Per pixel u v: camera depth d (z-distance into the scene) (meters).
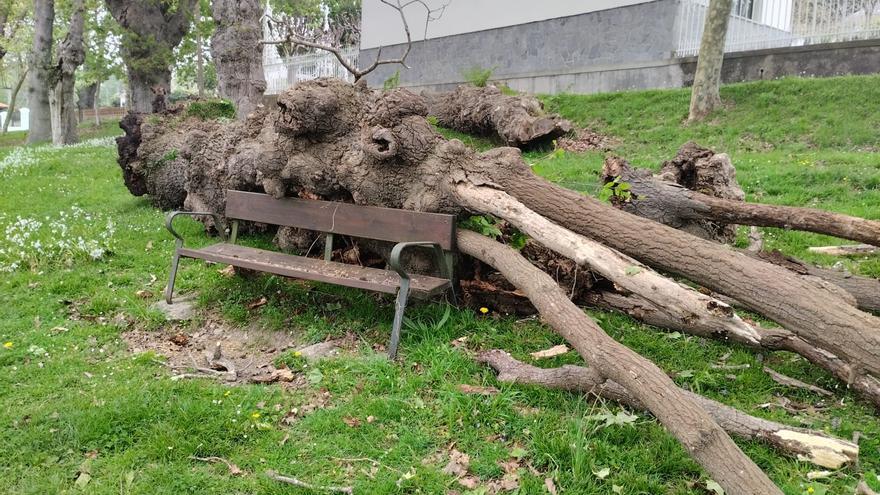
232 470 2.94
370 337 4.27
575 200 4.23
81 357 4.18
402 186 4.64
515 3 16.64
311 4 20.27
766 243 5.88
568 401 3.36
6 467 3.00
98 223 7.60
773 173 7.78
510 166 4.48
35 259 6.04
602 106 12.91
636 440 3.03
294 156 5.00
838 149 9.29
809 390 3.51
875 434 3.07
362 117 5.09
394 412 3.31
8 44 31.88
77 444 3.14
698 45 13.34
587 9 15.04
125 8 20.94
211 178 6.75
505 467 2.90
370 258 5.14
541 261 4.55
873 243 4.36
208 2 19.94
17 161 13.01
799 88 11.15
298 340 4.36
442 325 4.21
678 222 5.19
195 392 3.61
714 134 10.59
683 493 2.69
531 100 11.18
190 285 5.47
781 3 13.27
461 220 4.52
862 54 11.41
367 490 2.75
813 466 2.84
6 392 3.67
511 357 3.80
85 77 25.81
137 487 2.82
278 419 3.36
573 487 2.72
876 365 2.75
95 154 14.24
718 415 3.09
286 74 23.31
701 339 4.11
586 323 3.25
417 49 19.52
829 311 2.94
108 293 5.28
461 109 11.95
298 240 5.61
